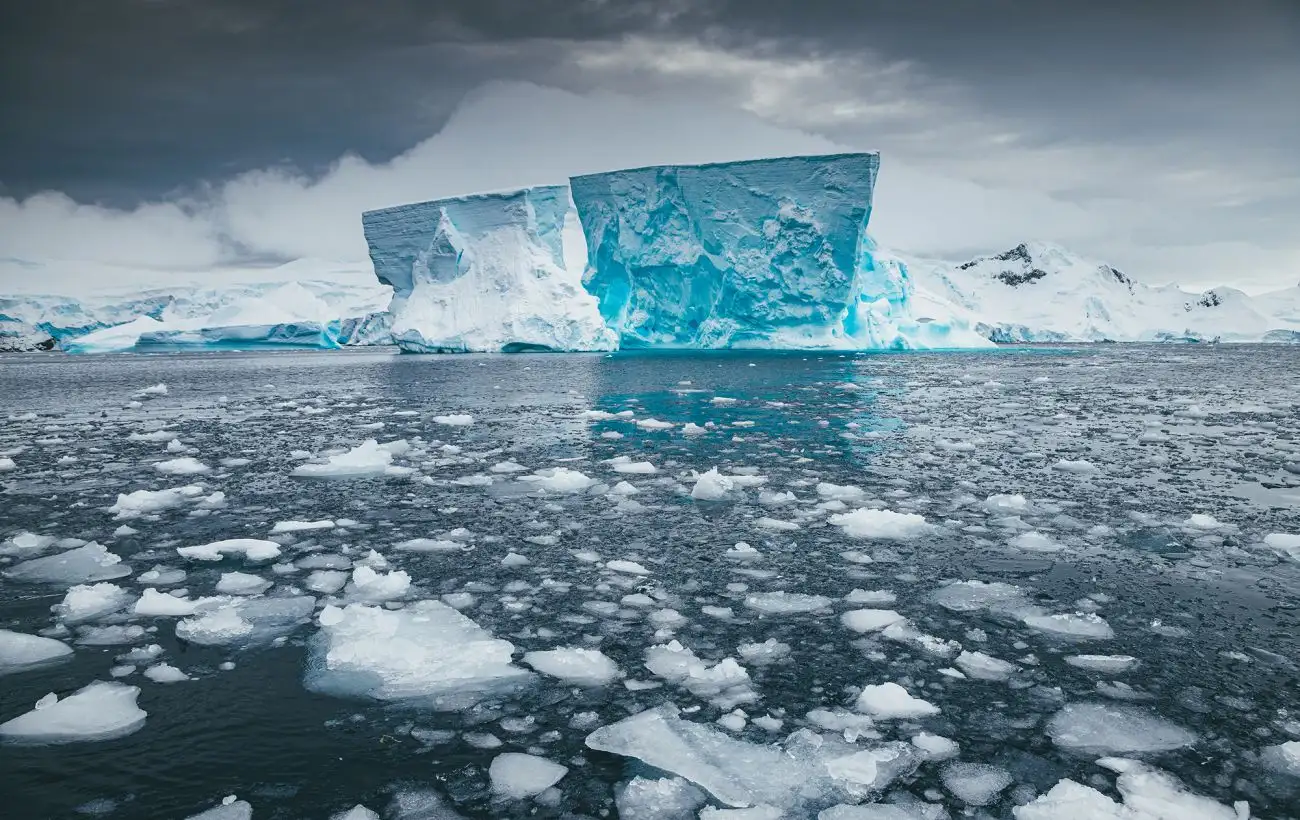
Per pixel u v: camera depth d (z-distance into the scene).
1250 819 3.21
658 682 4.45
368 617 5.13
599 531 7.46
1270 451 11.51
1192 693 4.27
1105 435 13.14
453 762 3.69
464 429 14.34
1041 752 3.74
